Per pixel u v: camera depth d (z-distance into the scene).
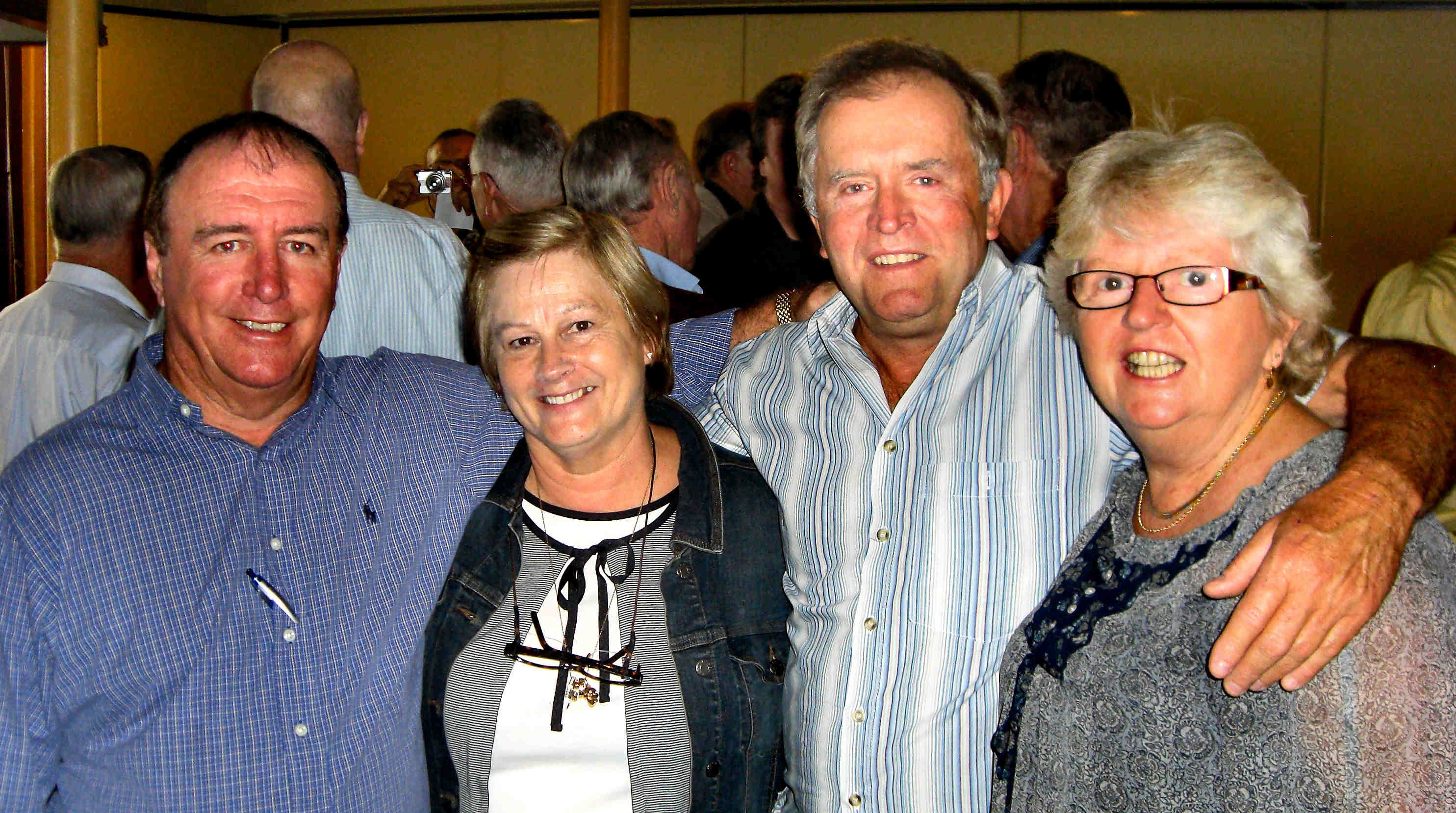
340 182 1.64
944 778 1.60
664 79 7.54
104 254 2.86
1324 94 6.52
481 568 1.70
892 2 7.07
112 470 1.50
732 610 1.74
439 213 4.80
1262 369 1.27
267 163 1.53
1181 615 1.23
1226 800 1.16
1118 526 1.42
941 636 1.60
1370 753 1.08
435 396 1.76
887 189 1.57
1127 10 6.71
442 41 7.88
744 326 1.99
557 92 7.75
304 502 1.60
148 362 1.58
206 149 1.52
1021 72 2.40
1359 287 6.59
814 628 1.71
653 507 1.72
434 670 1.68
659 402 1.84
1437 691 1.07
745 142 4.59
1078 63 2.36
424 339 2.54
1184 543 1.28
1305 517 1.11
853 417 1.72
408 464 1.69
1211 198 1.21
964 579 1.60
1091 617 1.35
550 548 1.70
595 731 1.63
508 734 1.64
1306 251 1.23
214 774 1.50
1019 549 1.59
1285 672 1.07
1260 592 1.07
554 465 1.70
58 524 1.46
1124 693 1.25
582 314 1.60
